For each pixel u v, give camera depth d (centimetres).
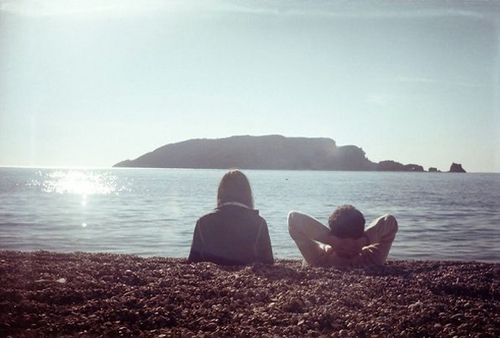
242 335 306
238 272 434
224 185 497
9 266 444
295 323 326
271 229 1195
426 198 2298
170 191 2931
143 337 301
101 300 354
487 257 881
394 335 312
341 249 491
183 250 924
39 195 2525
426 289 407
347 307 355
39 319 321
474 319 339
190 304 354
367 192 2673
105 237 1070
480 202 2130
